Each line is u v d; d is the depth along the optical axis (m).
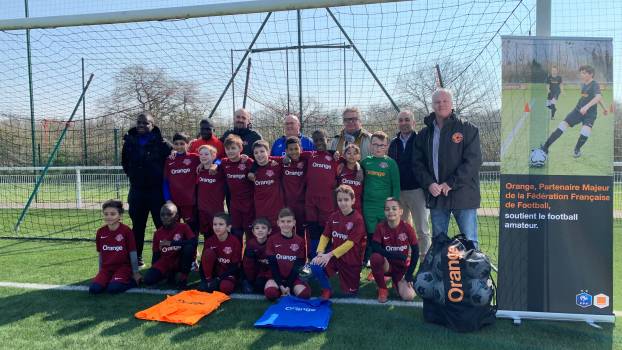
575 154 3.12
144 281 4.03
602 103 3.08
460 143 3.44
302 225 4.39
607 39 3.07
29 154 11.66
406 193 4.53
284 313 3.23
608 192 3.09
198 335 2.93
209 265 3.90
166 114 11.74
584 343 2.79
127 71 11.68
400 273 3.81
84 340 2.87
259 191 4.27
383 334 2.93
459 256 3.02
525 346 2.75
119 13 4.56
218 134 8.70
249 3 4.23
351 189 3.77
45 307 3.51
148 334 2.96
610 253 3.09
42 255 5.32
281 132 8.55
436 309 3.09
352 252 3.78
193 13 4.39
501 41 3.16
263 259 3.89
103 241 4.01
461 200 3.44
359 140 4.66
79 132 12.88
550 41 3.12
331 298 3.70
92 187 11.08
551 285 3.14
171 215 4.05
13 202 10.91
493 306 3.08
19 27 4.82
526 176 3.16
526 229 3.17
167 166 4.58
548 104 3.13
